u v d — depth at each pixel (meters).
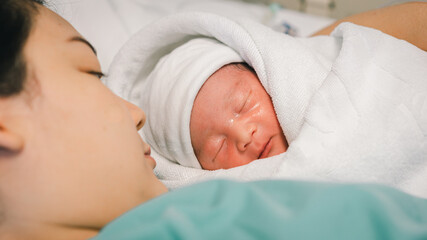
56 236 0.42
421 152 0.61
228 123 0.89
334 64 0.71
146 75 1.12
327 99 0.67
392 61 0.68
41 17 0.46
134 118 0.57
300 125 0.76
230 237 0.29
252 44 0.87
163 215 0.31
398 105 0.63
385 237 0.29
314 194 0.31
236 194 0.32
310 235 0.28
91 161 0.42
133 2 1.37
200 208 0.31
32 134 0.39
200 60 0.93
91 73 0.50
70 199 0.41
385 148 0.61
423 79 0.65
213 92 0.91
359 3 1.62
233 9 1.54
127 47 1.00
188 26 0.97
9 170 0.39
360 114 0.63
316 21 1.51
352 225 0.29
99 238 0.32
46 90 0.41
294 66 0.79
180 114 0.93
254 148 0.88
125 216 0.34
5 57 0.39
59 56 0.44
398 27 0.83
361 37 0.74
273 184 0.35
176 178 0.91
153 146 1.05
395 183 0.62
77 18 1.13
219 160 0.94
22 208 0.40
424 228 0.28
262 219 0.30
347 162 0.62
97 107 0.45
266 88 0.85
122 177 0.45
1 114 0.38
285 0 1.78
